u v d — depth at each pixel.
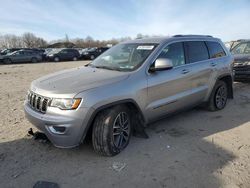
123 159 3.64
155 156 3.74
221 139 4.35
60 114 3.32
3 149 3.93
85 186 3.05
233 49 10.14
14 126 4.89
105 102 3.47
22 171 3.36
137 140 4.26
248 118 5.43
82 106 3.32
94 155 3.74
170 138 4.37
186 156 3.74
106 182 3.12
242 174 3.27
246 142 4.23
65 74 4.21
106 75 3.89
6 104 6.59
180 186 3.03
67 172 3.33
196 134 4.55
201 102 5.42
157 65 4.08
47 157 3.70
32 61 27.25
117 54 4.70
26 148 3.97
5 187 3.03
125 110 3.80
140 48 4.52
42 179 3.19
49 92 3.46
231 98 6.40
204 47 5.44
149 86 4.04
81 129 3.37
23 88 9.20
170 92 4.46
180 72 4.62
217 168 3.41
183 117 5.46
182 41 4.93
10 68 19.38
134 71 3.99
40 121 3.47
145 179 3.17
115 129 3.69
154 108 4.20
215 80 5.57
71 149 3.91
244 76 8.72
